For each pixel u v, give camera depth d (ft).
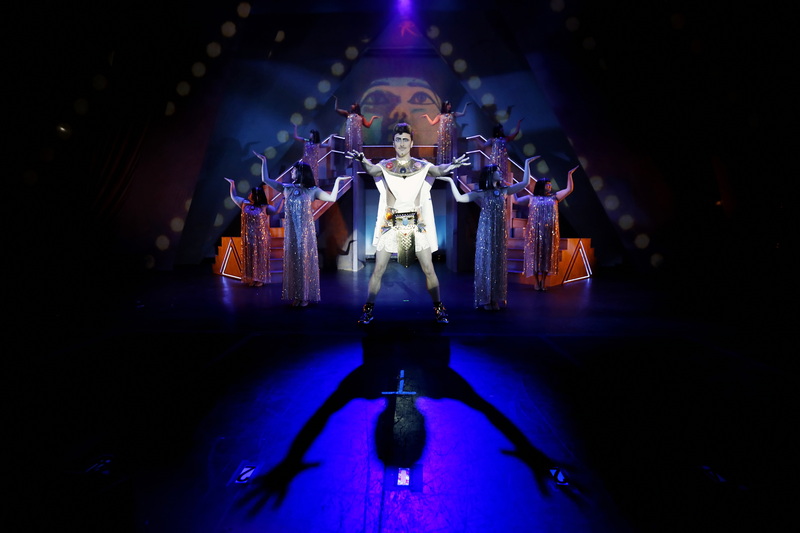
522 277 26.35
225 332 14.56
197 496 6.17
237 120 33.60
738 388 9.98
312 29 33.96
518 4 28.84
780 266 25.49
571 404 9.17
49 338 13.76
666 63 27.61
